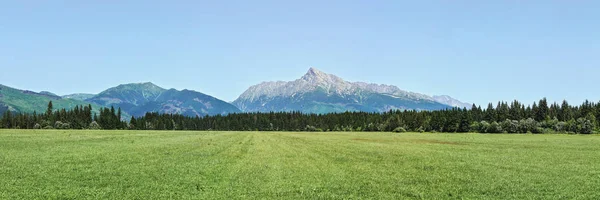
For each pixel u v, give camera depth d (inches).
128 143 2176.4
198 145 2137.1
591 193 848.9
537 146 2561.5
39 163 1152.2
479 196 808.9
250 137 3693.4
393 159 1521.9
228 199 735.7
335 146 2341.3
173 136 3452.3
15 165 1092.5
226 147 2054.6
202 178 954.1
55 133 3467.0
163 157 1406.3
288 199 751.1
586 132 6648.6
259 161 1358.3
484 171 1181.1
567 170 1225.4
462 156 1697.8
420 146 2459.4
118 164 1169.4
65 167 1079.6
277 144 2491.4
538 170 1218.0
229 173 1045.2
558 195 822.5
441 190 864.9
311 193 807.7
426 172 1143.6
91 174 973.2
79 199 712.4
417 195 809.5
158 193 770.8
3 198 700.0
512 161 1493.6
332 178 1000.9
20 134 3043.8
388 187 893.2
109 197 730.8
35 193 743.7
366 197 789.2
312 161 1401.3
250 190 822.5
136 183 869.8
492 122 7642.7
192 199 727.1
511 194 831.7
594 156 1756.9
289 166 1230.3
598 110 7495.1
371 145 2502.5
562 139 3905.0
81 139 2461.9
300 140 3201.3
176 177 957.8
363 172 1126.4
